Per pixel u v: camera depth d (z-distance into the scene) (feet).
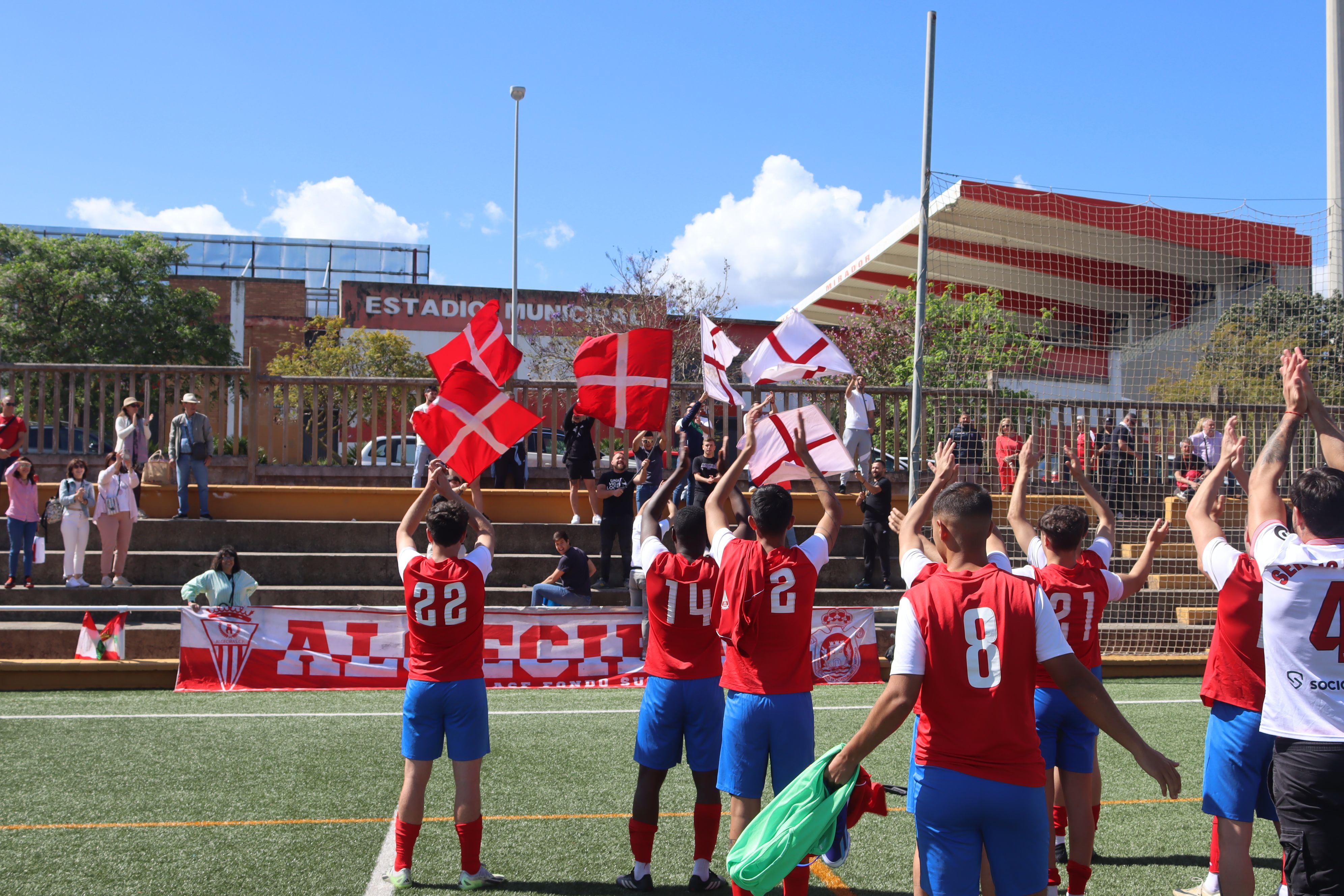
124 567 35.12
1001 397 43.93
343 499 39.93
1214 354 42.45
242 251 144.66
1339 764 9.66
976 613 8.98
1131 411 39.37
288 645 28.81
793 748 12.37
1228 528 37.83
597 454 40.83
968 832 8.82
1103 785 19.76
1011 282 49.42
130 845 15.80
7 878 14.33
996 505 37.78
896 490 41.86
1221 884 11.77
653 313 83.97
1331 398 38.70
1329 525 10.13
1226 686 11.78
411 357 99.60
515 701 27.40
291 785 19.15
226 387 43.06
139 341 81.66
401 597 35.24
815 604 35.04
